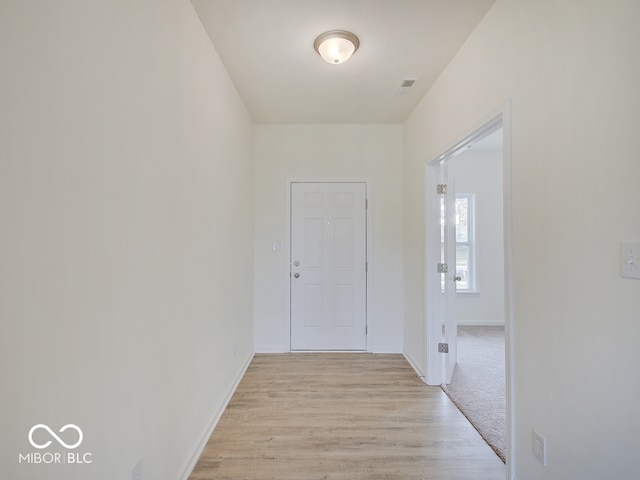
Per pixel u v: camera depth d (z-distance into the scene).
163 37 1.39
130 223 1.13
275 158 3.52
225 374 2.36
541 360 1.31
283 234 3.50
